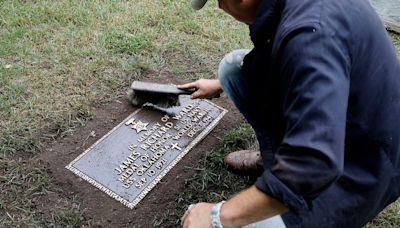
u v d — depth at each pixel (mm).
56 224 1950
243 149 2326
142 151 2232
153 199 2072
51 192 2061
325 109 1077
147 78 2646
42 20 2908
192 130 2355
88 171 2135
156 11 3072
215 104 2500
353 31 1164
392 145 1377
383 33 1284
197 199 2096
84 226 1956
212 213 1309
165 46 2846
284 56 1151
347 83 1130
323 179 1110
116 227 1970
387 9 3311
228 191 2143
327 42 1108
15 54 2670
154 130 2332
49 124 2318
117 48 2777
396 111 1361
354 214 1436
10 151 2189
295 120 1111
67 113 2377
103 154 2203
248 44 2936
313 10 1144
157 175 2150
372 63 1250
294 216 1396
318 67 1090
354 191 1400
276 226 1410
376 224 2045
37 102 2422
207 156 2250
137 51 2787
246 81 1608
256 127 1606
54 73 2584
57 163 2156
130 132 2309
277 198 1166
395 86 1340
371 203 1436
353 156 1399
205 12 3121
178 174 2170
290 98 1142
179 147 2271
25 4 3014
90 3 3074
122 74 2631
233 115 2463
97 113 2400
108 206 2027
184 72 2711
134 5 3109
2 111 2355
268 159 1549
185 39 2914
